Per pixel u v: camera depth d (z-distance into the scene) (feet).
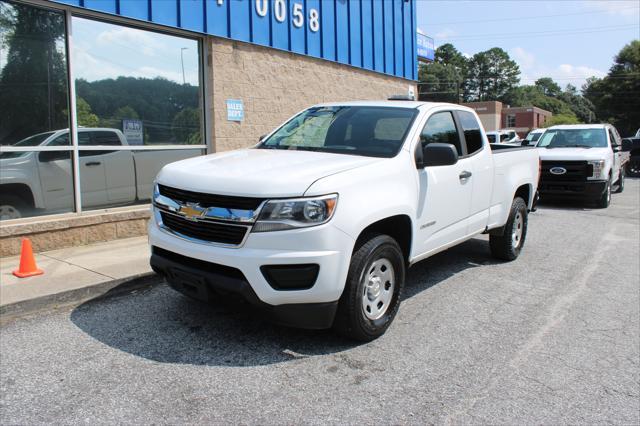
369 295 13.87
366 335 13.70
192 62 28.78
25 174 22.02
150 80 26.78
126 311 16.01
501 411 10.89
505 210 21.59
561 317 16.35
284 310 12.39
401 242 15.55
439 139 17.28
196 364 12.58
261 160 14.42
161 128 27.45
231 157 15.21
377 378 12.12
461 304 17.33
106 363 12.59
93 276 18.33
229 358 12.91
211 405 10.80
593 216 37.22
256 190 12.15
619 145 48.32
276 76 33.19
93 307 16.35
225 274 12.52
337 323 13.38
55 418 10.28
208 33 28.45
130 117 25.95
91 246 23.18
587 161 40.14
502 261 23.13
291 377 12.04
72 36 23.29
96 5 23.38
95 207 24.57
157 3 25.86
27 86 21.99
